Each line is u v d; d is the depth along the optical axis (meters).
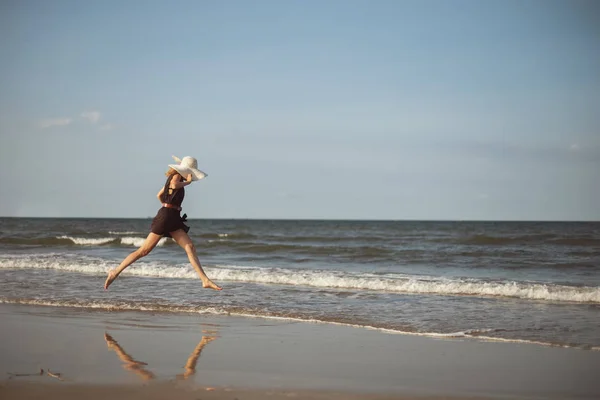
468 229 60.50
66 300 10.55
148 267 16.06
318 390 5.14
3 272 15.50
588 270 17.84
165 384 5.22
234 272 14.88
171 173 6.87
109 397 4.81
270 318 9.04
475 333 7.96
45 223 79.88
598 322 8.84
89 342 7.07
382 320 8.90
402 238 36.62
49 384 5.18
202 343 7.12
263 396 4.93
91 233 40.25
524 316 9.37
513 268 18.45
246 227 72.00
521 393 5.14
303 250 24.98
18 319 8.70
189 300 10.74
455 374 5.75
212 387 5.15
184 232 6.83
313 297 11.31
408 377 5.62
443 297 11.49
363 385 5.32
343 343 7.23
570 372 5.87
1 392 4.92
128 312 9.46
